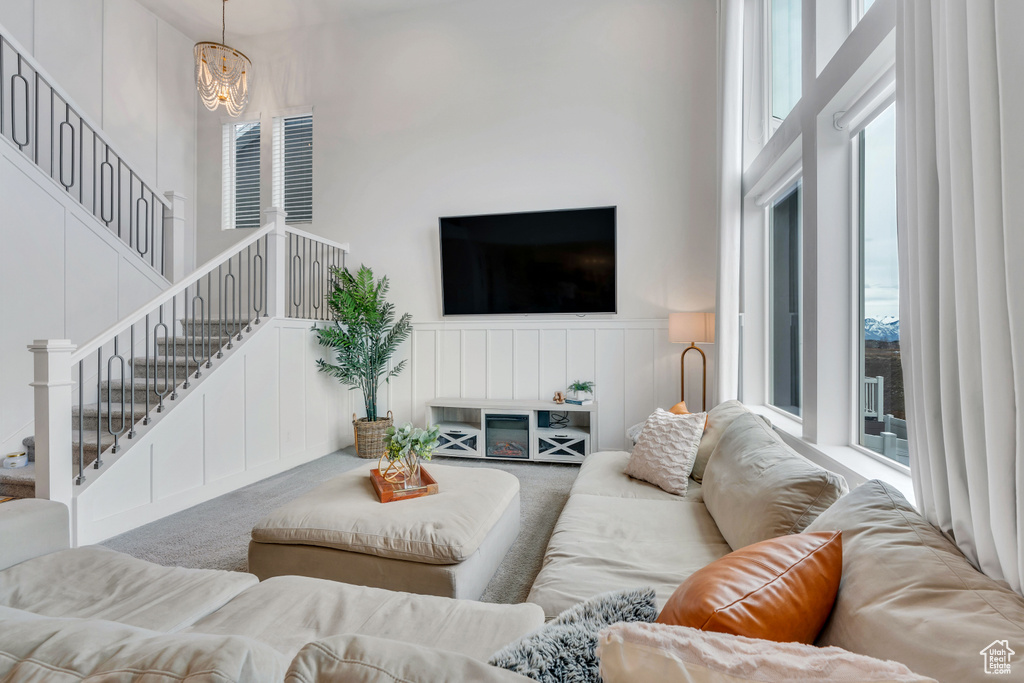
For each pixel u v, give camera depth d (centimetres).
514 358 496
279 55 568
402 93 530
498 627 123
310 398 460
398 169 530
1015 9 82
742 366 388
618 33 478
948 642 66
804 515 142
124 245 432
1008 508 87
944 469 114
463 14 516
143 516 302
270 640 118
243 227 586
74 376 383
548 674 68
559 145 489
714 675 56
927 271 117
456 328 512
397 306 528
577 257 477
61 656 62
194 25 565
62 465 264
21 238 351
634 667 60
